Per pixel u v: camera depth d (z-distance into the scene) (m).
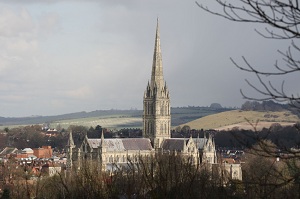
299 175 68.75
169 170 119.75
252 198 95.50
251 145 67.00
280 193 86.88
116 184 132.62
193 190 116.94
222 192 113.25
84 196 127.88
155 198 112.31
